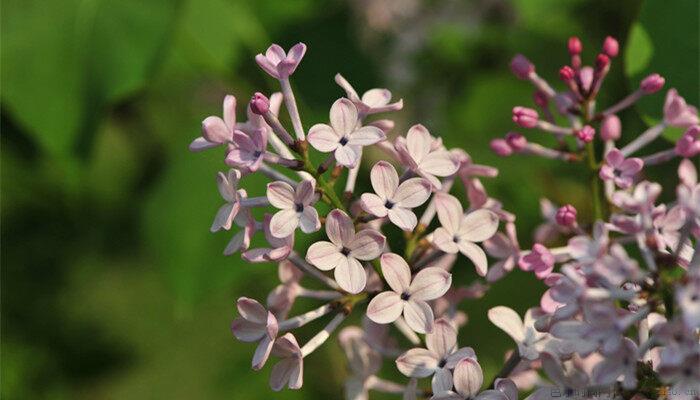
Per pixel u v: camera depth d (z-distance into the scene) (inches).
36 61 16.4
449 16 21.7
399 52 21.5
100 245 21.7
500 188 18.7
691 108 14.7
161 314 21.8
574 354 13.8
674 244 13.3
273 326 13.5
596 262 12.7
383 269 13.6
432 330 13.6
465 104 20.1
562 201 18.6
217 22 18.2
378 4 21.2
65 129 16.3
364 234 13.6
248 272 16.3
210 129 13.6
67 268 21.8
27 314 21.7
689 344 12.7
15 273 21.5
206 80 19.0
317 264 13.5
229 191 13.7
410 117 20.8
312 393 19.5
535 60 20.4
